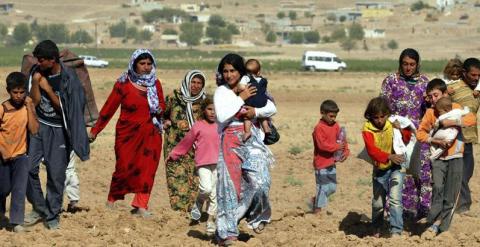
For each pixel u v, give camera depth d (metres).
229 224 16.59
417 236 17.94
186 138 18.59
